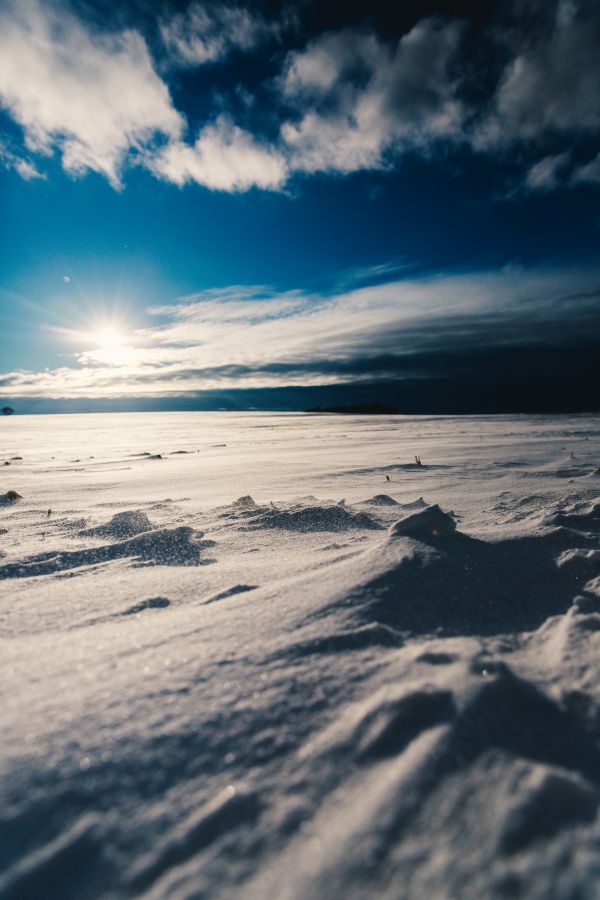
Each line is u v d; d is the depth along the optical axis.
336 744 1.07
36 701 1.22
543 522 3.29
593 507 3.46
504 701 1.17
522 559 2.35
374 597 1.90
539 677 1.38
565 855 0.79
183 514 4.73
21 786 0.94
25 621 1.94
